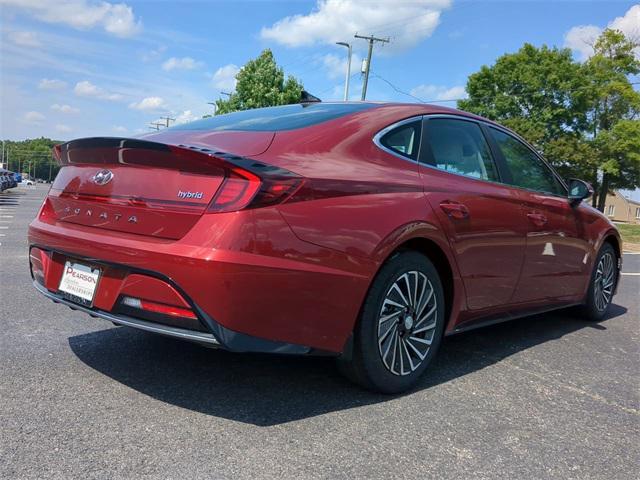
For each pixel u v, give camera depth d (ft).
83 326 12.86
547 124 138.21
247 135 9.20
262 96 97.30
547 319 16.72
